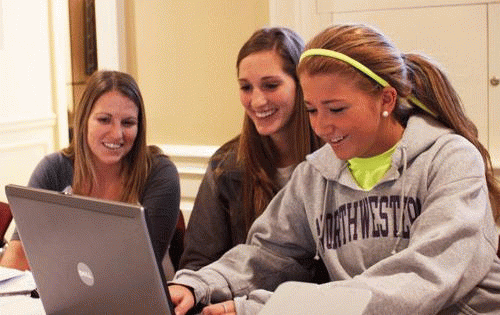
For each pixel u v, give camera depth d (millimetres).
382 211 1790
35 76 5000
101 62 4656
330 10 4023
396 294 1530
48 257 1686
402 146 1772
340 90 1665
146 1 4562
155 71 4594
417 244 1612
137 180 2857
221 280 1911
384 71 1699
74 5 5457
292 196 1991
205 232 2406
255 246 2008
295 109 2297
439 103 1813
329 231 1896
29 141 4969
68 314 1726
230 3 4359
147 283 1479
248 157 2340
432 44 3867
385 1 3918
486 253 1658
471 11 3785
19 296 2209
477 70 3807
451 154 1722
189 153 4500
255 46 2266
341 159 1775
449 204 1649
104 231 1496
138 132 2857
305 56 1716
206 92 4484
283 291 1407
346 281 1582
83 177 2855
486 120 3811
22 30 4891
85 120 2799
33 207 1666
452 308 1685
